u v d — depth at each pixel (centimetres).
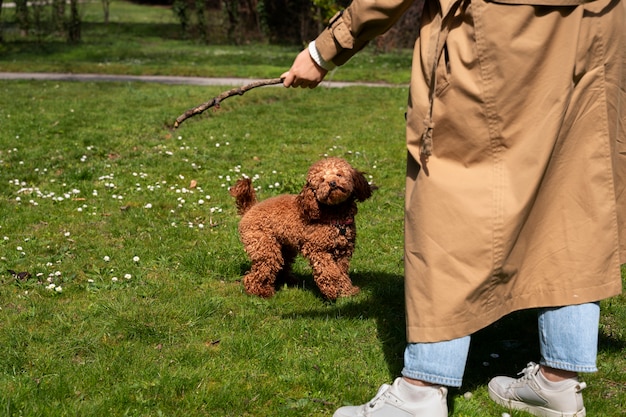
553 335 314
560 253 306
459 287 296
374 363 398
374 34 322
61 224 682
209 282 537
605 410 347
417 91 309
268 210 506
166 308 471
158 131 1192
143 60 2781
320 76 340
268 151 1076
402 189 843
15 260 573
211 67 2416
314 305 493
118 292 507
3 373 382
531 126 293
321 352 414
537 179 293
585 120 302
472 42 291
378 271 562
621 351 414
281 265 509
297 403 354
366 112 1471
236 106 1491
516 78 289
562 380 321
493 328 445
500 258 295
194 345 420
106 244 625
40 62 2608
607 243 304
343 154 1062
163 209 746
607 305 481
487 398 359
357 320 457
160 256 588
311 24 3675
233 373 384
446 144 303
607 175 304
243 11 3994
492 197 294
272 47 3653
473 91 291
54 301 492
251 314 467
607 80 302
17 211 721
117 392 359
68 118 1284
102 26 4425
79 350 415
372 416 315
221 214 729
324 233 486
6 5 5000
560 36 290
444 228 298
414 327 304
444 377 304
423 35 311
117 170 910
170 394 359
